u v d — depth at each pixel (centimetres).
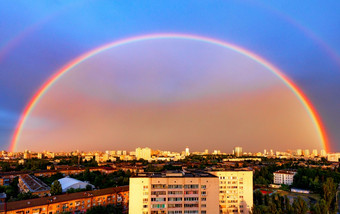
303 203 13538
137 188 11862
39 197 15912
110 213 14012
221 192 14662
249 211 13588
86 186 19725
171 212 11844
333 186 18738
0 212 12044
